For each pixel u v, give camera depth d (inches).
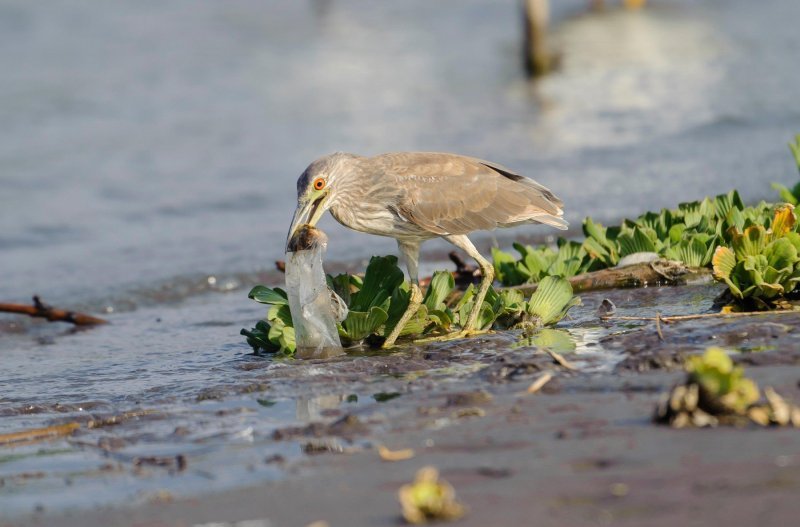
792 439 267.7
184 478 288.2
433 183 470.6
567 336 420.2
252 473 286.4
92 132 1119.6
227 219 821.2
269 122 1118.4
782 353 346.9
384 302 451.2
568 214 711.7
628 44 1401.3
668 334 389.7
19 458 321.7
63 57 1473.9
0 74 1381.6
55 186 936.3
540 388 339.0
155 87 1310.3
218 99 1238.9
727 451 262.8
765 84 1082.1
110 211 858.8
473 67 1331.2
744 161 803.4
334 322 432.1
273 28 1658.5
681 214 530.0
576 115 1033.5
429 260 655.1
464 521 235.3
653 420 293.1
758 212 494.3
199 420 348.8
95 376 449.7
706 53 1286.9
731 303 434.6
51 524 261.3
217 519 254.1
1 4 1786.4
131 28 1665.8
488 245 674.8
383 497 257.3
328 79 1311.5
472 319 450.6
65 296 655.8
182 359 466.9
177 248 749.3
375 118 1099.3
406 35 1565.0
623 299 476.7
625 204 719.1
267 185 905.5
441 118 1074.1
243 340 498.9
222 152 1019.3
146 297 646.5
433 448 290.4
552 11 1763.0
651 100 1066.7
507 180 481.4
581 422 298.8
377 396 356.5
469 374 374.9
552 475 258.7
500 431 298.7
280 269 544.4
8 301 649.0
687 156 839.1
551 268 510.6
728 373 283.9
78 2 1820.9
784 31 1382.9
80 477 298.8
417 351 422.6
